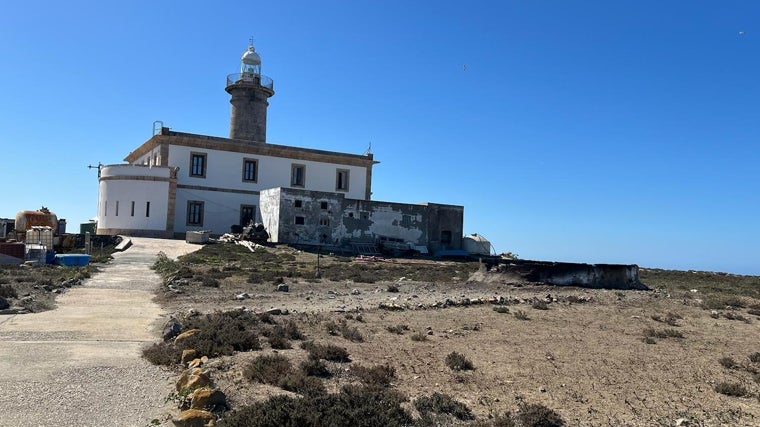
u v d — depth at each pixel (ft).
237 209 175.42
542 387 30.78
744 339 48.08
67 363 31.12
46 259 91.86
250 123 193.26
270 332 40.70
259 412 21.79
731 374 35.53
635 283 88.43
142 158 194.18
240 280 80.79
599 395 29.99
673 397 30.25
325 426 21.09
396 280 91.71
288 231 149.07
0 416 22.52
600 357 38.63
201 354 33.42
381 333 44.16
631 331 49.57
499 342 42.50
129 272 84.94
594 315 58.54
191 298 61.00
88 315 47.29
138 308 52.65
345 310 54.95
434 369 33.58
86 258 93.71
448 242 176.45
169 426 22.31
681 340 46.29
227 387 27.02
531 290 80.59
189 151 168.96
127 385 27.53
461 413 25.72
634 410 27.84
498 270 88.63
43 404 24.20
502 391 29.99
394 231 165.37
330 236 155.02
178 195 166.40
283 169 184.96
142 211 153.58
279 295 66.80
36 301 53.06
